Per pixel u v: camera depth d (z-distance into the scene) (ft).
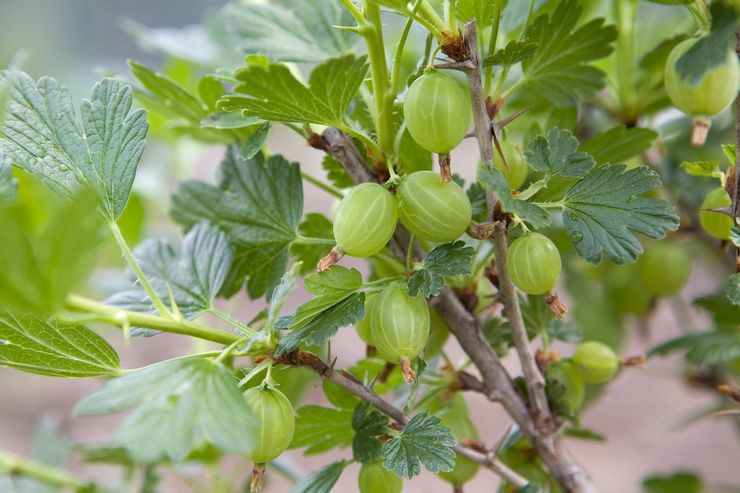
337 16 1.46
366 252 1.21
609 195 1.23
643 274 1.73
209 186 1.44
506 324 1.44
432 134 1.19
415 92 1.19
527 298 1.46
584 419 2.99
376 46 1.22
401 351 1.21
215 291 1.34
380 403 1.26
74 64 4.35
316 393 2.85
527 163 1.28
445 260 1.22
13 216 1.04
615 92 1.64
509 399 1.35
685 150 1.65
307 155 3.04
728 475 2.64
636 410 3.01
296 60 1.43
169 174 2.25
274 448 1.18
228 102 1.21
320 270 1.21
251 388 1.21
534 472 1.46
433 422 1.23
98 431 2.95
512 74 1.56
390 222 1.20
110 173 1.27
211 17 1.76
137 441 1.07
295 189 1.40
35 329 1.19
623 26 1.59
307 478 1.34
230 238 1.41
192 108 1.44
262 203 1.42
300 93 1.20
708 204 1.33
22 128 1.28
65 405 3.12
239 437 1.09
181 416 1.09
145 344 3.07
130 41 4.44
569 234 1.22
